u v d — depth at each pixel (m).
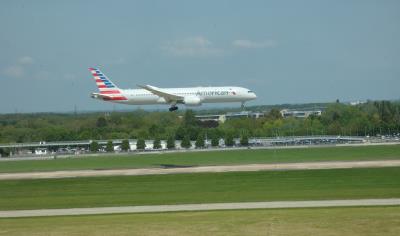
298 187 66.00
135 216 49.06
